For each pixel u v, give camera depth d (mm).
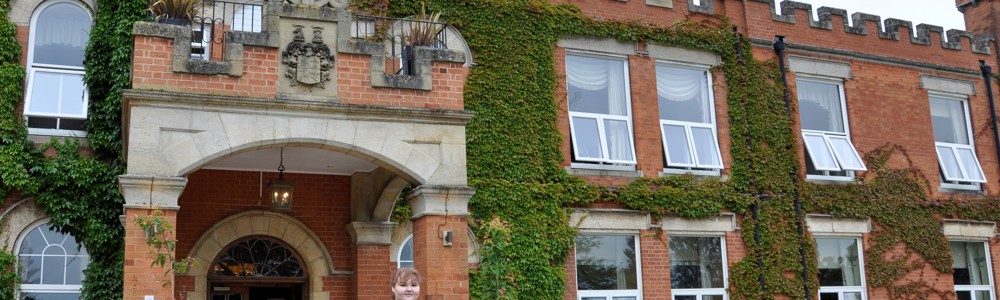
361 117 9734
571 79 14508
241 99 9195
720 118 15258
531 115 13711
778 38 15953
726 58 15555
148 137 8859
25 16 12094
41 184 11430
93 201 11688
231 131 9180
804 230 15156
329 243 12688
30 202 11445
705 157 15055
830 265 15531
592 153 14180
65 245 11703
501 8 13945
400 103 9953
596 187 13852
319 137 9500
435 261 9852
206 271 11906
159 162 8844
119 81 12000
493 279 11258
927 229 16297
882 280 15617
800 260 14992
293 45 9609
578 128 14258
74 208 11516
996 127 17828
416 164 9914
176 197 8859
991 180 17531
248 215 12289
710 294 14477
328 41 9781
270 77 9445
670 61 15227
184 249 11844
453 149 10133
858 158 16062
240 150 9227
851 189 15789
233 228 12180
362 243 12492
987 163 17594
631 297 13945
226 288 12391
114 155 11938
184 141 8992
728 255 14609
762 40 15820
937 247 16281
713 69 15477
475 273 12711
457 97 10281
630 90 14789
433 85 10188
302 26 9711
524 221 13188
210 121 9133
